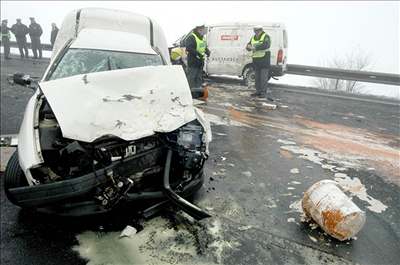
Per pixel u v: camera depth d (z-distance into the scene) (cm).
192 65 800
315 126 638
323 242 282
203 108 732
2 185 350
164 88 308
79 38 416
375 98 977
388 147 530
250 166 433
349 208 276
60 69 357
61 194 234
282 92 1006
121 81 298
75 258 251
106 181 247
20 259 247
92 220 296
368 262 261
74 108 263
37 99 307
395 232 301
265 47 827
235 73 1050
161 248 266
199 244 272
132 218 300
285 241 281
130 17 491
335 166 446
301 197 357
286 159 463
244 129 596
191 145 293
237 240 280
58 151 250
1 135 467
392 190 381
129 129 266
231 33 1039
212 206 330
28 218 298
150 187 291
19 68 1096
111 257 254
